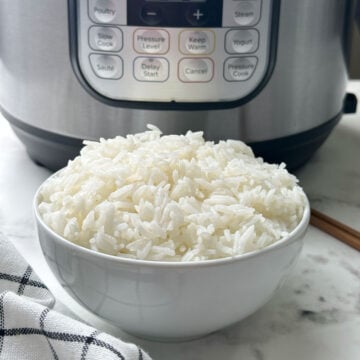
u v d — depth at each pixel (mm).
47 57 341
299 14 333
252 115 347
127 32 319
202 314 237
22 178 400
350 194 392
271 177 264
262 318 278
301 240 251
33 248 328
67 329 235
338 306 287
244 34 324
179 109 336
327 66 364
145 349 258
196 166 255
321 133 382
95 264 229
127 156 264
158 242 233
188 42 320
